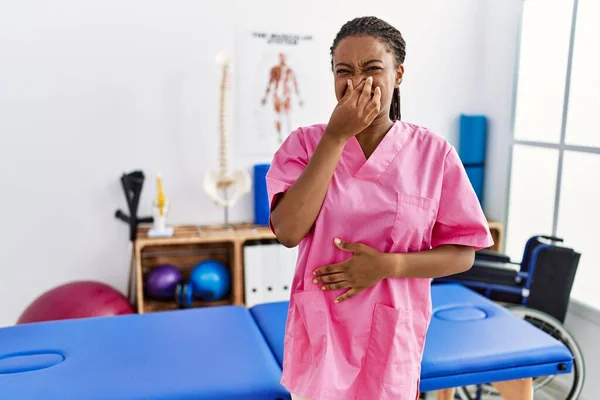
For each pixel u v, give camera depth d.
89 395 1.34
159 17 2.86
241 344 1.64
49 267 2.88
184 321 1.81
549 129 2.87
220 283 2.79
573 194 2.69
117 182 2.91
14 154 2.77
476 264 2.56
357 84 0.89
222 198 3.06
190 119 2.97
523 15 2.99
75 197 2.87
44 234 2.86
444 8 3.26
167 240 2.67
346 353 1.02
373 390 1.01
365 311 0.99
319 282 0.97
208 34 2.93
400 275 0.96
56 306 2.37
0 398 1.32
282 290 2.91
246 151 3.06
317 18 3.07
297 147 1.02
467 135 3.25
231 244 2.91
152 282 2.73
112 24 2.81
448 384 1.57
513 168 3.13
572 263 2.38
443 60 3.30
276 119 3.08
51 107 2.78
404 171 1.00
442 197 1.03
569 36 2.63
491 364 1.60
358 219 0.96
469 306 2.02
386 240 0.98
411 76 3.26
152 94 2.90
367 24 0.90
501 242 3.12
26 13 2.70
